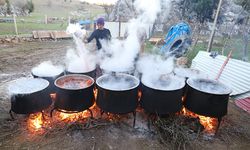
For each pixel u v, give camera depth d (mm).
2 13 18500
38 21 15867
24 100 2492
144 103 2693
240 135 2977
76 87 2625
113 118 2984
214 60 5301
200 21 10125
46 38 10180
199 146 2631
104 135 2678
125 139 2646
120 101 2498
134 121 2803
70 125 2752
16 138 2553
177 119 2922
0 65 5672
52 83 3000
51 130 2693
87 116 2963
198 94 2621
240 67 4473
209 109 2596
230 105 3955
